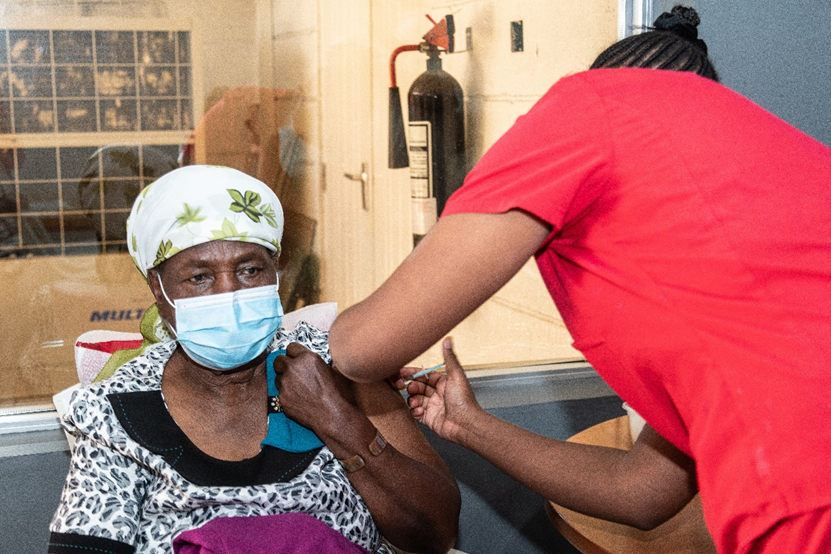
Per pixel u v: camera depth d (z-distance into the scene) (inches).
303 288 126.0
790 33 84.8
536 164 31.1
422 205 113.3
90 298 113.2
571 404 79.3
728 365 30.3
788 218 30.1
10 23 101.5
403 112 113.9
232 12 113.4
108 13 106.3
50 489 63.2
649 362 33.2
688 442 35.5
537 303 102.3
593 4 96.1
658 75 32.8
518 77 103.3
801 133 33.8
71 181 109.6
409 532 45.4
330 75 116.6
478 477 71.1
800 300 29.6
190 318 41.9
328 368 43.7
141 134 112.1
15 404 72.1
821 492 28.9
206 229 41.8
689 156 30.5
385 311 32.2
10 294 109.0
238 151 118.9
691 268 30.7
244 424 44.9
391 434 47.9
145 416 42.7
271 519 38.6
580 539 46.7
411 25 110.4
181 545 36.8
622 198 31.4
